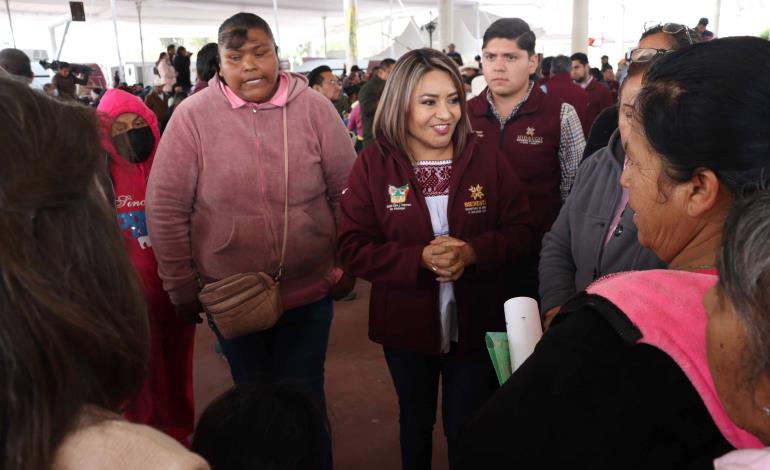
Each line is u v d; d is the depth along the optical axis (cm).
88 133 53
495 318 195
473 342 192
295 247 205
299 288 212
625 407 68
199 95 200
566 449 70
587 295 77
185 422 245
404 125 185
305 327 219
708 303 62
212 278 208
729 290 53
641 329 68
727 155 71
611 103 574
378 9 2928
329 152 210
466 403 199
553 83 326
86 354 50
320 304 221
